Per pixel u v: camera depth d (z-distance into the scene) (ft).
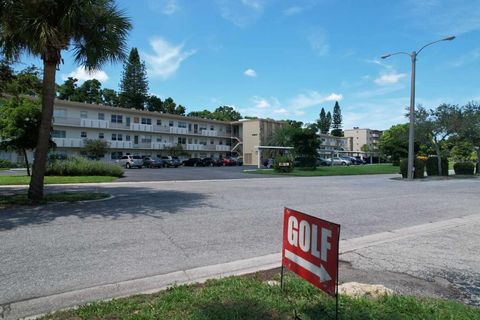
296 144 130.62
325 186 61.87
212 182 69.92
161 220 28.37
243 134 217.36
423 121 91.86
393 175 101.55
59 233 23.52
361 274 16.33
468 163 104.58
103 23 37.63
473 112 88.58
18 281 14.94
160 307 11.66
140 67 238.27
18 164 134.10
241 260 18.21
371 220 30.14
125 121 171.42
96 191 49.26
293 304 11.87
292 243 11.95
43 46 34.19
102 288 14.26
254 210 33.99
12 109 71.87
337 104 374.43
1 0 33.45
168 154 188.85
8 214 30.30
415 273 16.52
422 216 32.35
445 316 11.29
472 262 18.22
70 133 153.07
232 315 10.97
